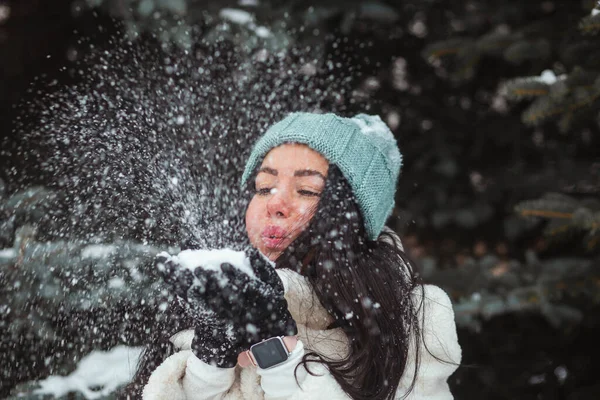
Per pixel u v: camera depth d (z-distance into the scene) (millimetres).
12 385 1736
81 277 1685
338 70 2656
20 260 1663
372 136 1482
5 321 1685
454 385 2602
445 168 2797
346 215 1372
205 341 1201
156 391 1280
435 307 1399
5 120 2809
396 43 2836
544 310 2107
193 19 2229
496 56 2480
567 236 2156
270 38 2207
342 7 2385
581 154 2848
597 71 2105
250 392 1292
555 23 2432
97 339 1726
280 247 1363
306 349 1336
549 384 2574
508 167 2891
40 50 2957
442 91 2926
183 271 1063
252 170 1474
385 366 1310
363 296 1333
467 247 3014
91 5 2205
